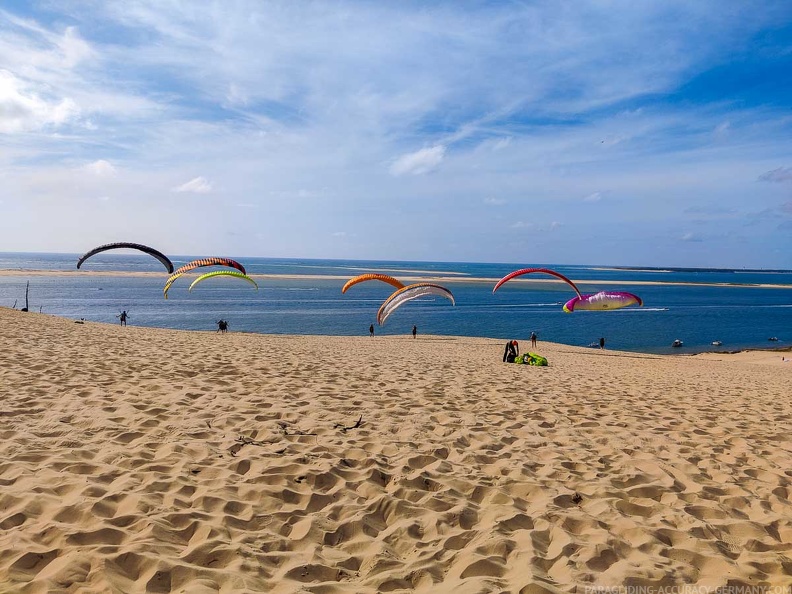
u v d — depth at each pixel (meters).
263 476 4.29
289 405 6.87
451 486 4.36
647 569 3.12
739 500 4.36
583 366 16.86
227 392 7.46
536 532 3.56
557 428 6.56
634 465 5.17
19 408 6.02
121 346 11.98
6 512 3.41
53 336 13.20
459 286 123.69
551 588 2.80
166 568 2.84
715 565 3.25
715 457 5.61
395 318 56.47
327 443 5.33
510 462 5.04
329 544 3.38
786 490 4.64
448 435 5.92
